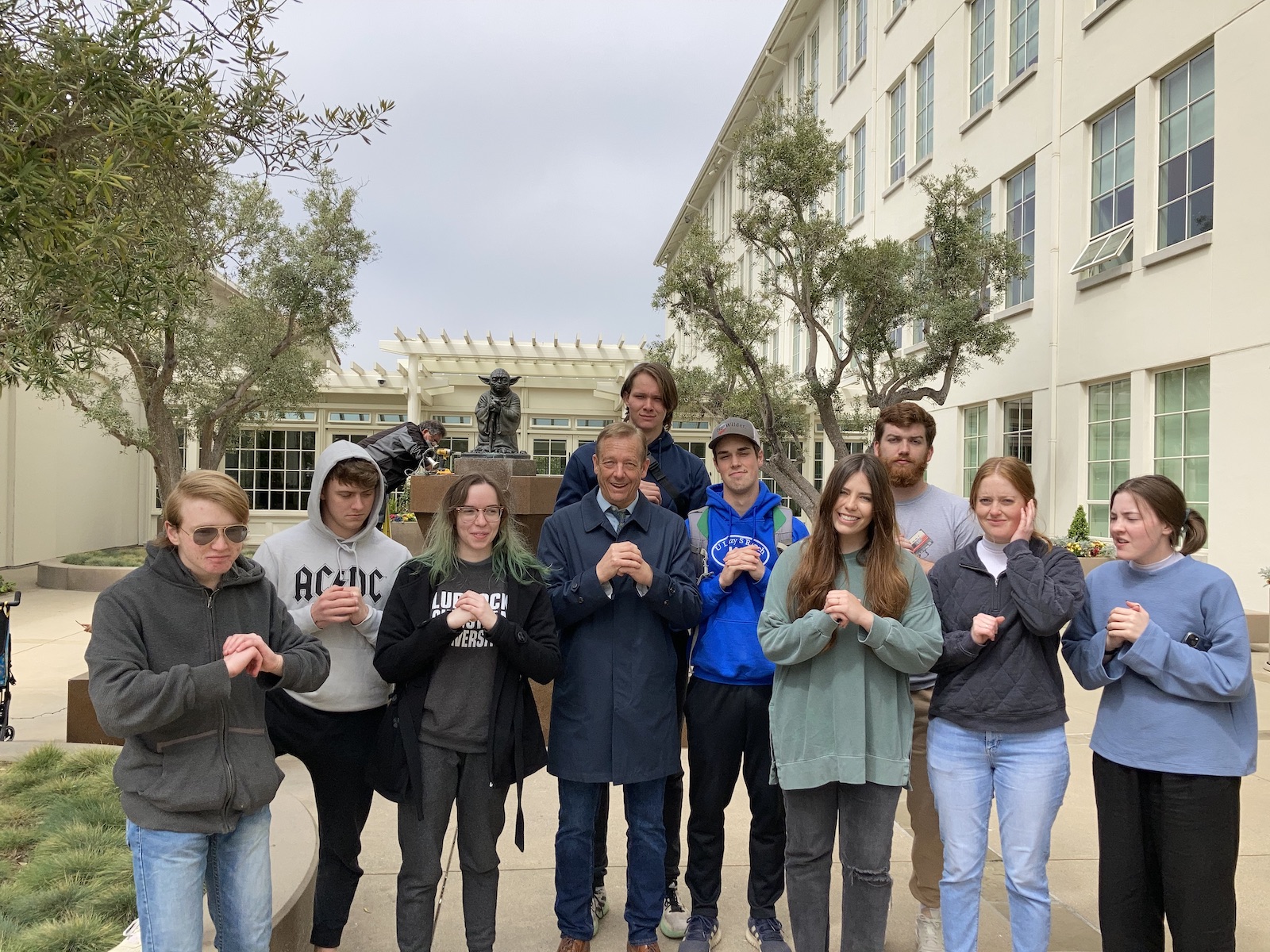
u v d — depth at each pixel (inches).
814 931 105.7
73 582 552.1
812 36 911.7
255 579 90.3
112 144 120.9
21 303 130.0
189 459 844.6
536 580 109.9
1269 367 343.6
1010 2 548.1
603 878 131.1
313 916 114.2
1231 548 360.8
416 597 105.7
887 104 730.2
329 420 875.4
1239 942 123.2
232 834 87.6
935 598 110.4
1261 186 348.5
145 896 81.6
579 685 115.0
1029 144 520.1
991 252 472.7
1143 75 419.8
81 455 735.7
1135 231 423.2
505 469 243.6
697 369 561.0
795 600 107.6
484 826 107.9
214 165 162.7
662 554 119.0
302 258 569.3
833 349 504.7
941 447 635.5
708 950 117.0
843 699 103.7
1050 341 494.9
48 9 129.2
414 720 105.0
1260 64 349.4
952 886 102.7
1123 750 98.7
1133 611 96.3
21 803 145.3
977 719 101.4
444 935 124.8
